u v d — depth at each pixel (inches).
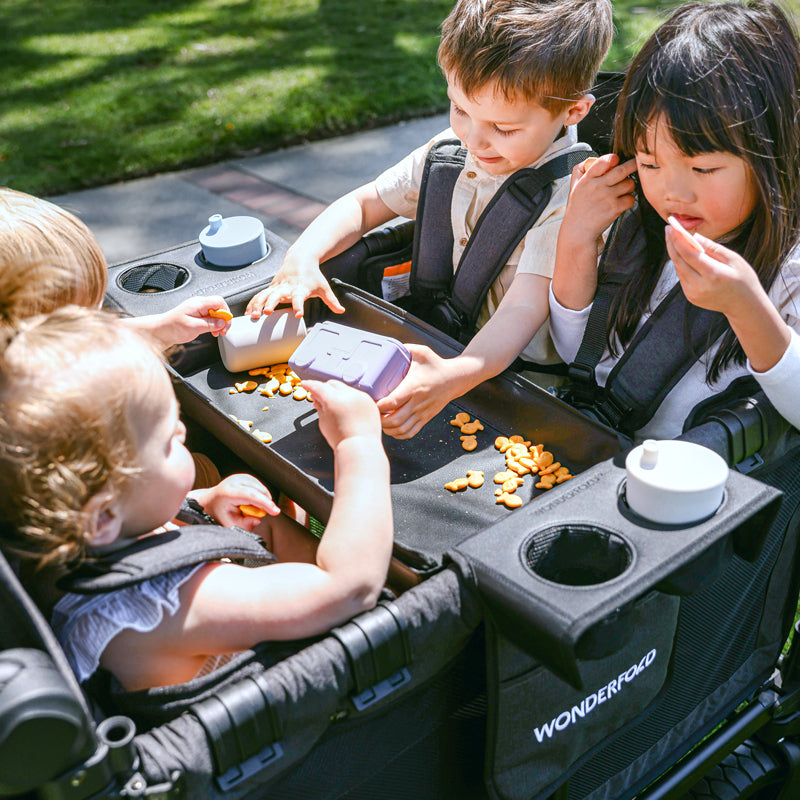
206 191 139.0
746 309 38.4
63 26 233.3
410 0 243.0
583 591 29.4
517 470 45.5
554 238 54.5
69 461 29.5
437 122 161.5
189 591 32.6
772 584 46.8
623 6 199.2
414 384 45.7
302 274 57.2
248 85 179.6
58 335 31.2
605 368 54.1
